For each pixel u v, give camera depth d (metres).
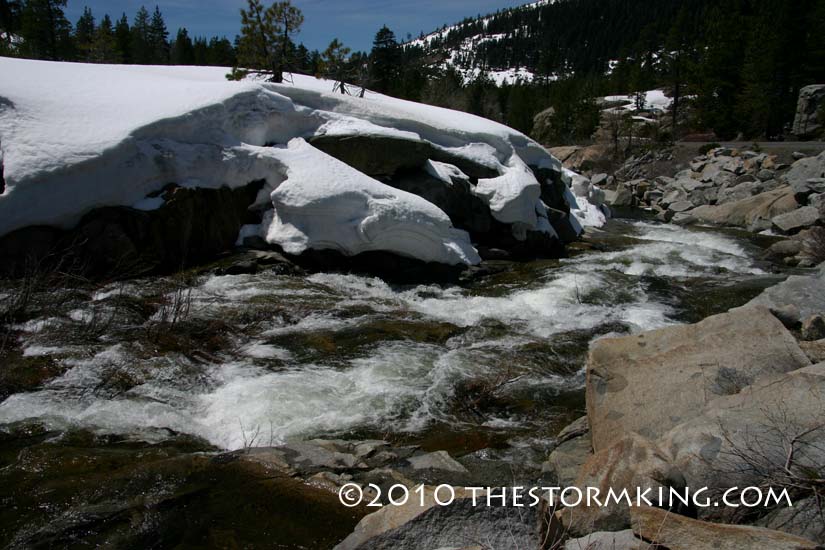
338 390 5.64
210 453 4.43
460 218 11.83
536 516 3.07
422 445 4.79
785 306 7.25
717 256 12.47
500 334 7.42
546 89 68.62
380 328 7.32
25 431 4.62
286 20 15.25
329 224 9.61
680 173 25.55
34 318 6.78
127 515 3.59
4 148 8.32
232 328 7.00
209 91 10.62
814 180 16.05
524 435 5.04
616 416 4.33
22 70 10.34
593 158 33.66
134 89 10.54
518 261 11.61
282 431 4.86
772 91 36.00
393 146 11.23
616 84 63.56
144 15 49.38
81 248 8.42
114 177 8.74
